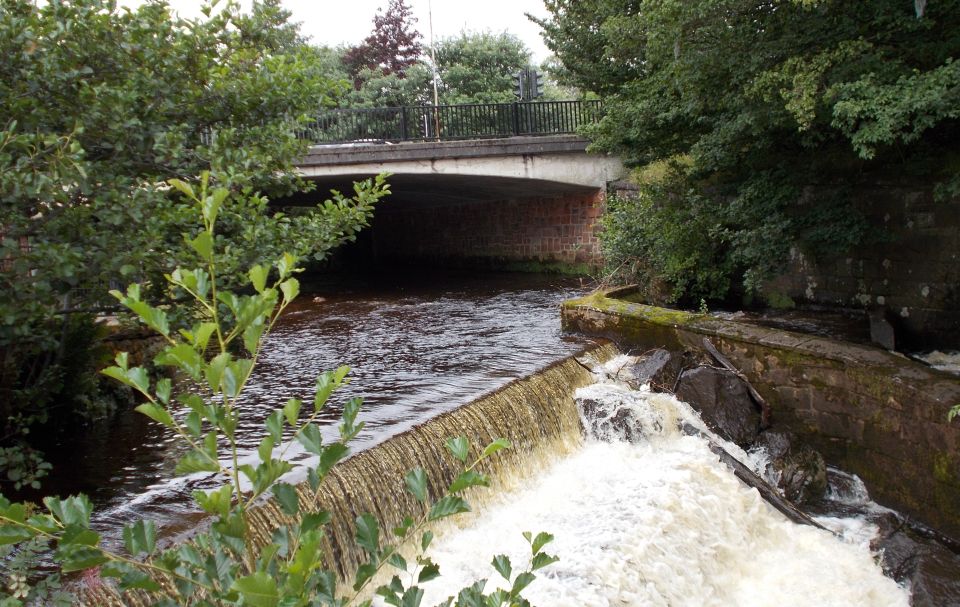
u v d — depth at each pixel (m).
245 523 1.77
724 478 7.91
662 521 6.79
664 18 9.30
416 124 19.50
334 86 7.60
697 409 9.22
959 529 7.46
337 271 26.42
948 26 8.61
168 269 5.64
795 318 12.55
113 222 5.27
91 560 1.75
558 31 16.02
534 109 19.83
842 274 12.50
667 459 8.16
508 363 9.90
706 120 11.56
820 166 11.43
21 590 3.99
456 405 7.89
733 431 8.99
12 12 5.94
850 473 8.69
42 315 5.54
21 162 4.77
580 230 20.75
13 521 1.68
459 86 34.25
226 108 6.98
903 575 7.03
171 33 6.76
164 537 5.17
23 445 6.13
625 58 14.02
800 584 6.84
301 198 21.02
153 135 6.16
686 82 10.06
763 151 11.50
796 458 8.63
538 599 5.60
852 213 10.91
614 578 5.90
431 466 6.96
